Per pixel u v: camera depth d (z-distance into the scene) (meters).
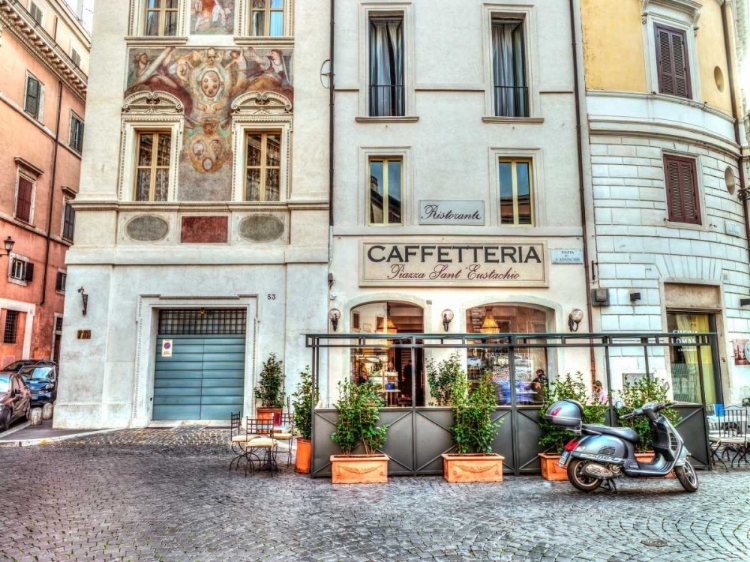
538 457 8.99
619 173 15.16
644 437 8.97
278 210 14.76
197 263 14.44
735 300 15.71
